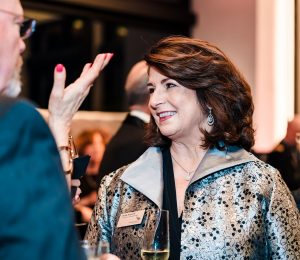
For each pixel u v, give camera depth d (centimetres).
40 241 108
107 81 572
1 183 108
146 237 184
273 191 218
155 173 227
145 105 371
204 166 220
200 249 208
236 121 227
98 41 568
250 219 212
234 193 217
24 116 114
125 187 226
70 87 169
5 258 107
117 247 219
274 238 214
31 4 515
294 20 589
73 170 172
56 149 118
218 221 212
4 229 107
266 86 582
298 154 400
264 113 582
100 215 228
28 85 531
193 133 225
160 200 219
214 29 611
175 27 618
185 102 220
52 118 167
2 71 129
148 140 234
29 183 110
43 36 534
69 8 538
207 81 219
